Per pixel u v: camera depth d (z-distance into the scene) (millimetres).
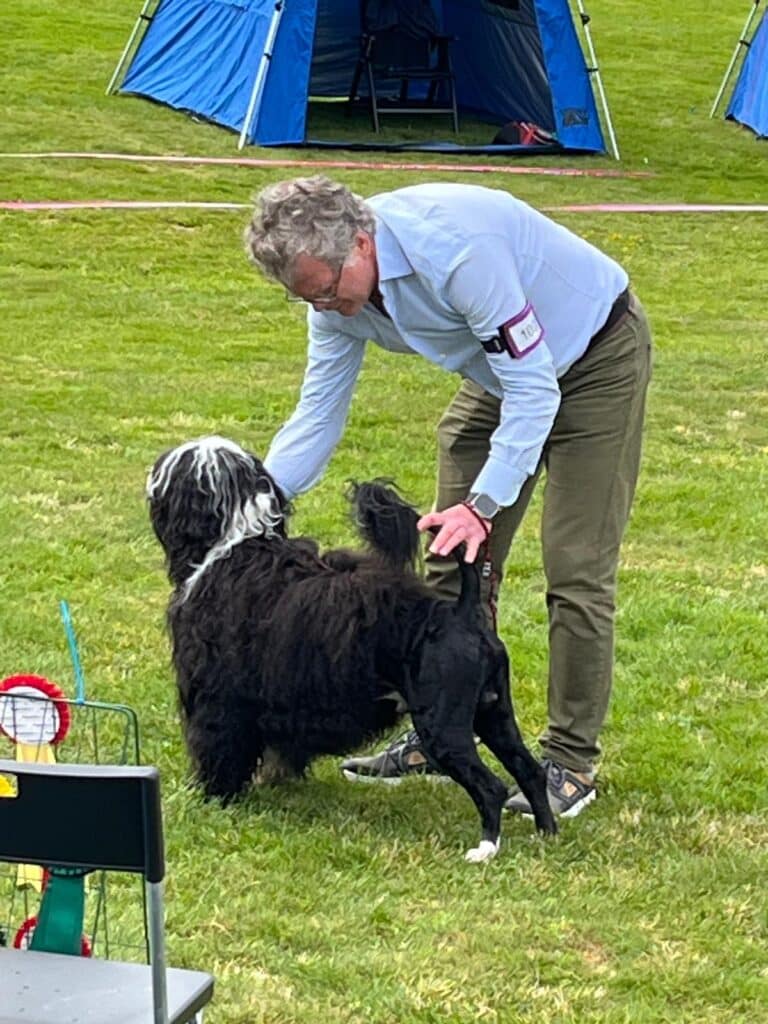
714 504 7656
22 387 9016
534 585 6430
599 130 17531
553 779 4453
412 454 8133
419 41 18188
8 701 3051
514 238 3980
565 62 17328
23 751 3078
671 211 15352
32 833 2285
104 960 2646
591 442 4227
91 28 22422
